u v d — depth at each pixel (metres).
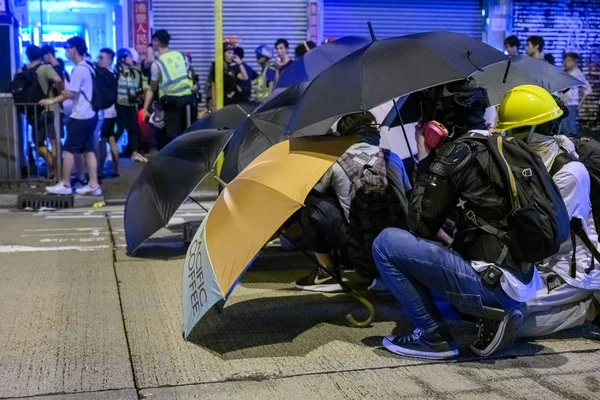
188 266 4.07
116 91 9.91
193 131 6.25
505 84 4.94
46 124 9.91
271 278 5.62
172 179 5.88
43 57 10.20
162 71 10.32
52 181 10.05
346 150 4.32
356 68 3.72
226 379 3.59
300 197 3.86
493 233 3.47
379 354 3.93
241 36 14.02
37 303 4.86
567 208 3.75
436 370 3.69
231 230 3.81
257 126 5.26
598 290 4.00
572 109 10.12
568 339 4.14
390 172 4.34
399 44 3.81
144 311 4.71
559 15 14.73
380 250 3.74
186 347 4.04
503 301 3.55
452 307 4.23
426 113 3.94
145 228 5.98
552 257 3.92
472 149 3.48
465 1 14.56
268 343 4.11
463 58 3.72
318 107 3.70
